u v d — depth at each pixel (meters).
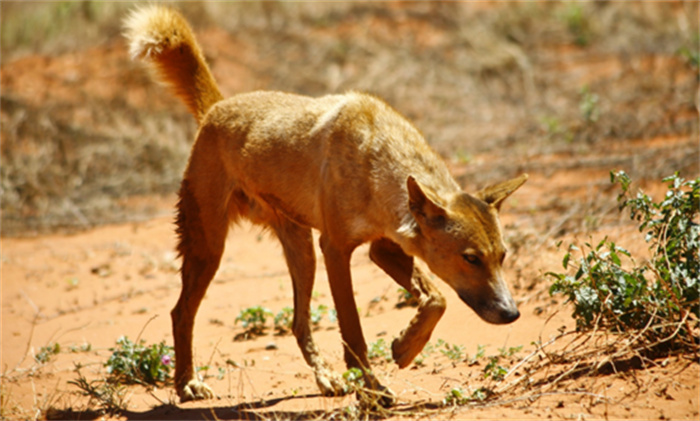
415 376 9.34
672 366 7.81
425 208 8.00
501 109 23.95
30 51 28.53
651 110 20.52
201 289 10.02
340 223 8.88
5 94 24.62
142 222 19.27
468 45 27.73
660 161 15.91
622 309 8.31
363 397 7.90
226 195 10.09
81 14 29.59
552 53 27.23
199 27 28.09
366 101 9.13
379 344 10.16
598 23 28.38
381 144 8.71
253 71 26.52
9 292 15.23
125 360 10.52
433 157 8.79
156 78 11.25
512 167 18.28
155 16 10.87
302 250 10.02
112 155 22.69
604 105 21.77
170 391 10.07
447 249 7.90
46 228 19.33
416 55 27.31
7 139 22.84
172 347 10.97
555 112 22.59
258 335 12.09
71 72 26.36
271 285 14.38
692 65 22.30
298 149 9.37
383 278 13.27
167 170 22.22
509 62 26.47
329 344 11.11
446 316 11.02
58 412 9.18
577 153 18.59
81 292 15.05
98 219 19.67
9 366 11.42
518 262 12.12
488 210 8.08
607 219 13.38
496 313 7.70
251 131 9.82
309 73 26.47
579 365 8.35
